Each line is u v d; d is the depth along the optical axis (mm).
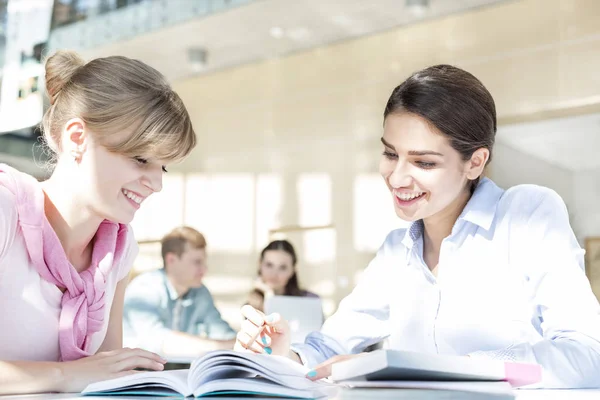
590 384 1099
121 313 1463
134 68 1207
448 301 1413
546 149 4434
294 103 5566
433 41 4895
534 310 1333
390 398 818
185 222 5996
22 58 4719
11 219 1171
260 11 4688
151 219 6164
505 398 846
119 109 1158
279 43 5352
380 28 5074
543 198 1368
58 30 4906
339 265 5180
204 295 3639
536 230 1330
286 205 5512
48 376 1087
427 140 1287
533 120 4457
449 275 1418
